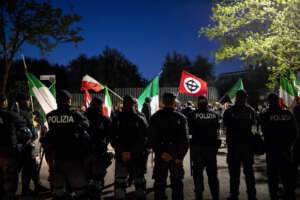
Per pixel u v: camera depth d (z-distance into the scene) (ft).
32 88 19.58
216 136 13.93
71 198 13.29
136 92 57.82
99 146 14.40
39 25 43.19
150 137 12.64
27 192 15.69
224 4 36.11
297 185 17.04
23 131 14.48
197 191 13.93
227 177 19.65
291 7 30.50
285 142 13.32
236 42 35.58
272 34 34.04
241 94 13.67
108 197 15.47
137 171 13.03
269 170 13.69
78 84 116.47
